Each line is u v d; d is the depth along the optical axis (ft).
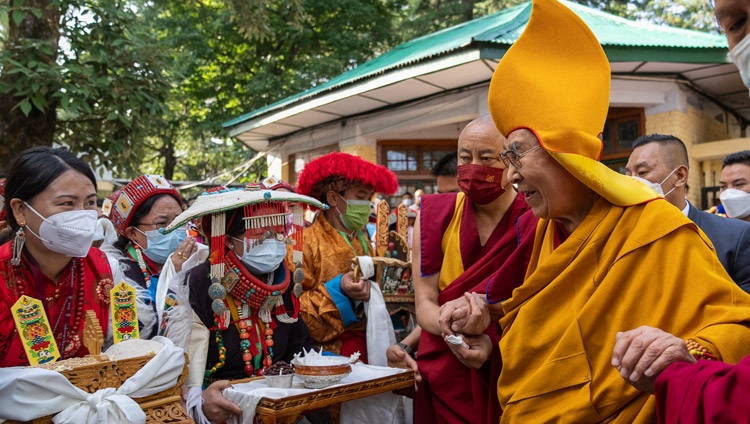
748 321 4.94
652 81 28.07
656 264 5.33
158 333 7.80
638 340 4.78
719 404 3.98
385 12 53.78
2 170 21.79
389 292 10.40
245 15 30.55
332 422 8.71
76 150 23.02
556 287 5.79
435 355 8.20
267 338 8.39
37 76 20.02
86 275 7.18
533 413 5.78
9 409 5.57
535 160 5.79
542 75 5.94
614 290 5.45
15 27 21.48
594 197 5.90
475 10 64.44
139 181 10.50
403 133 35.37
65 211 6.59
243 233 8.09
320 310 10.10
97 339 6.41
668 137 9.11
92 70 22.25
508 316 6.25
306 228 11.53
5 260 6.57
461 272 8.14
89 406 5.83
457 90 29.96
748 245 8.16
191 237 9.71
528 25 6.08
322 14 51.37
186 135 60.64
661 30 30.99
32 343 6.30
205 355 7.82
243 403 7.00
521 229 7.36
